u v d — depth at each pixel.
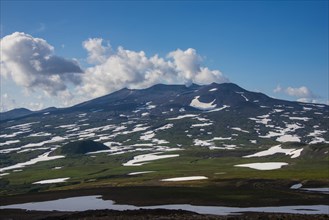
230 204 96.00
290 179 147.38
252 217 66.25
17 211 90.38
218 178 159.50
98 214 73.88
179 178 171.12
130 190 125.06
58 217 74.00
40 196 120.00
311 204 95.81
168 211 76.19
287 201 100.44
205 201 100.81
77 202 103.62
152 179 172.88
